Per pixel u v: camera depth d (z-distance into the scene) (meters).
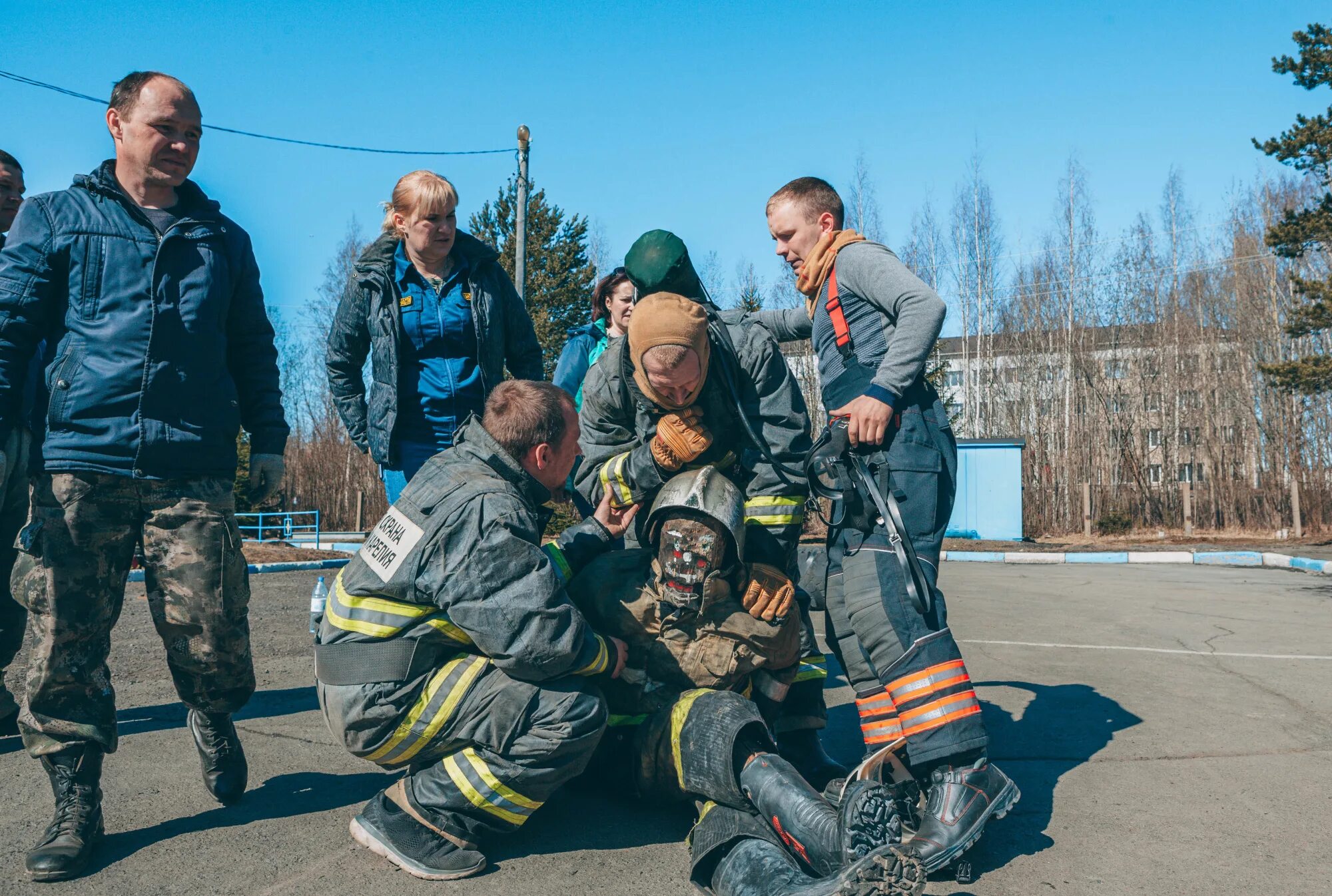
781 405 2.82
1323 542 22.11
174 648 2.70
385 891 2.27
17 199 3.91
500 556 2.32
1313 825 2.79
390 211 3.66
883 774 2.35
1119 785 3.17
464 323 3.69
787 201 2.97
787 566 2.87
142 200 2.78
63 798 2.43
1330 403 24.73
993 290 37.50
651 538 2.66
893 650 2.54
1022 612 8.30
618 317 4.44
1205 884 2.36
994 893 2.30
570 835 2.67
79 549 2.52
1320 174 19.95
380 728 2.38
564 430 2.57
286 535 22.44
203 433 2.70
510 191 29.25
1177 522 26.36
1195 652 6.02
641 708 2.70
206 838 2.59
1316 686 4.88
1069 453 30.88
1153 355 32.16
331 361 3.89
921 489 2.62
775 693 2.79
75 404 2.54
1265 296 31.16
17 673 4.69
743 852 2.16
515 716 2.35
